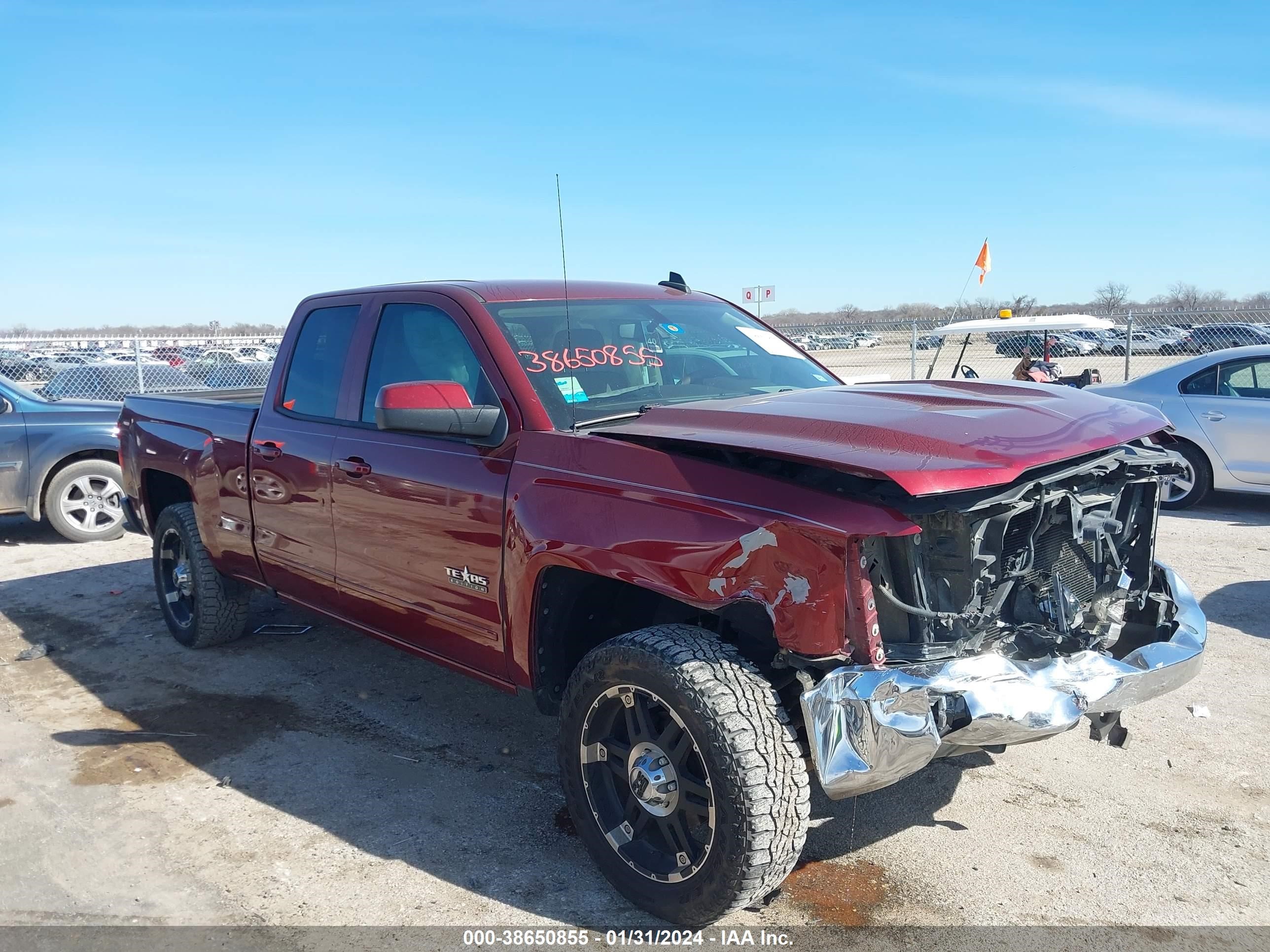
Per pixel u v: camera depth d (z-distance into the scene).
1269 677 4.86
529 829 3.62
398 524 3.84
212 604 5.52
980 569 2.81
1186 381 9.04
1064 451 2.86
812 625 2.63
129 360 15.66
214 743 4.41
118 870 3.36
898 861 3.34
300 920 3.06
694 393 3.87
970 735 2.71
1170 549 7.43
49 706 4.89
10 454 8.73
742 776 2.67
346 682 5.16
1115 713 3.34
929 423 2.93
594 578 3.31
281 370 4.77
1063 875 3.24
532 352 3.65
